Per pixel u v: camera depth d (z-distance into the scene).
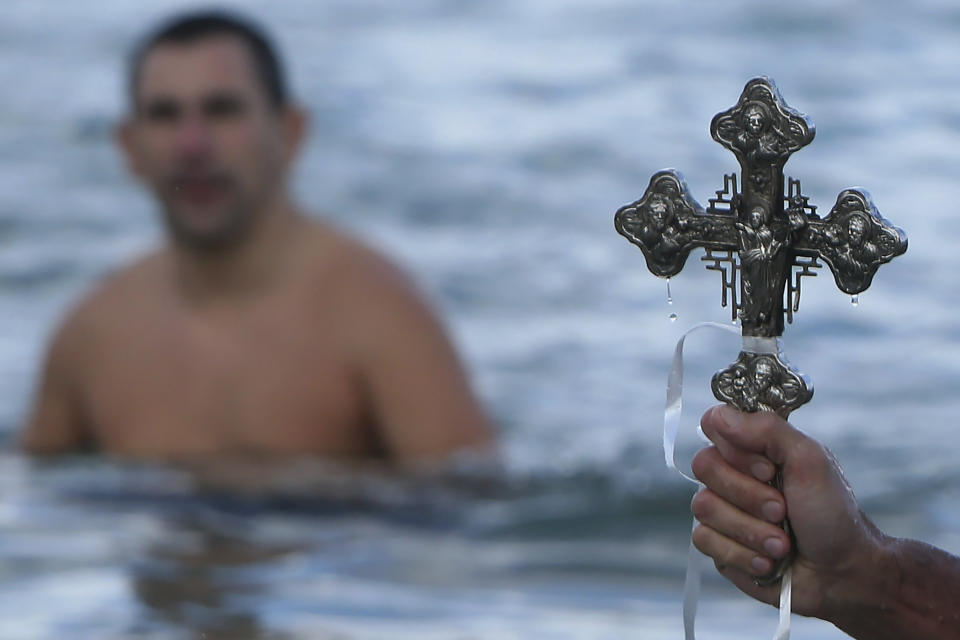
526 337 13.39
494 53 27.66
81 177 20.19
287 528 8.16
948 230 16.25
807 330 13.16
